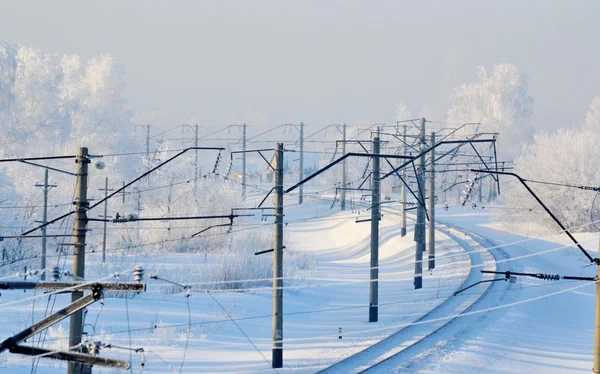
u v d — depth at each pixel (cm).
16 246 9106
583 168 13038
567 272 8944
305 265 10875
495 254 9900
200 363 4497
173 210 12350
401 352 4712
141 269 2444
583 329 5922
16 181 13038
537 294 7150
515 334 5469
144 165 13588
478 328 5516
